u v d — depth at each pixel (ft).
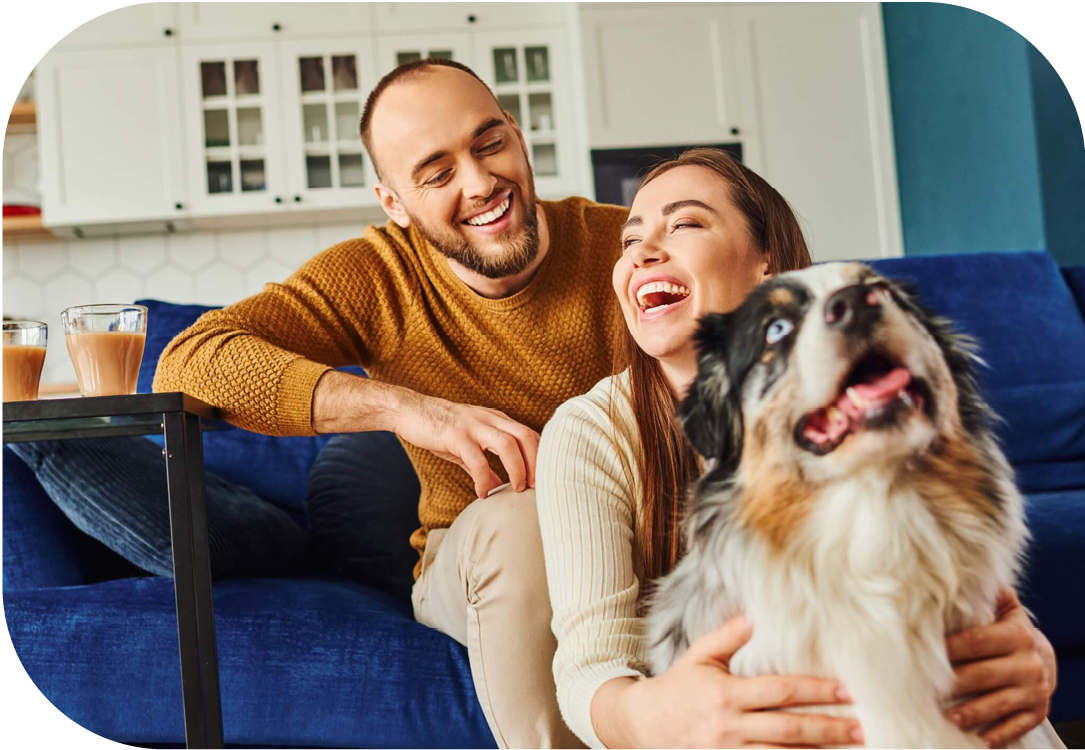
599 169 13.58
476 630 3.43
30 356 3.97
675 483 3.07
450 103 4.51
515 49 14.34
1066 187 11.05
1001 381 6.19
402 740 3.81
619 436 3.15
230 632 3.94
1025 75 11.00
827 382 2.24
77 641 4.00
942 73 12.64
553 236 4.90
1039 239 11.07
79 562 4.84
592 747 2.77
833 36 13.93
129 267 14.80
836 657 2.24
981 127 11.96
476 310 4.75
